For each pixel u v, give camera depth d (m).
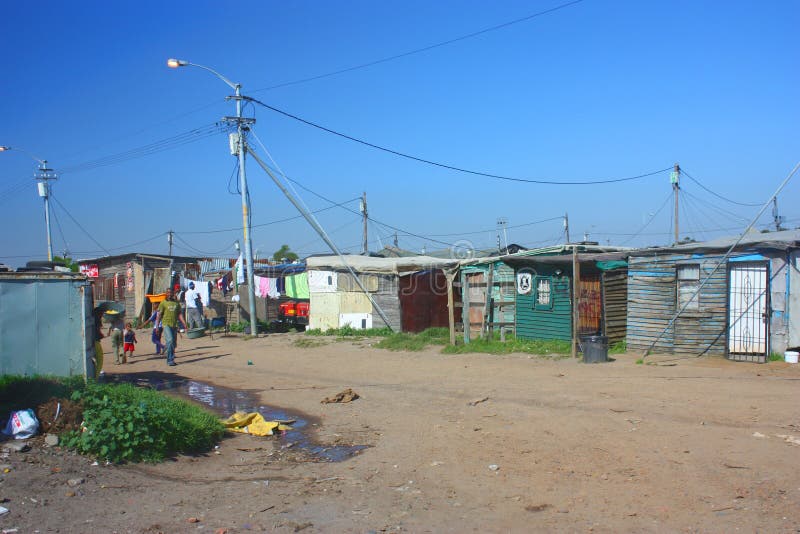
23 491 5.87
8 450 6.93
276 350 19.72
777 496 5.84
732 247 14.08
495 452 7.73
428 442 8.38
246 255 24.00
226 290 28.00
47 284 9.89
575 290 15.34
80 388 8.88
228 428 9.36
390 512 5.81
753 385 10.96
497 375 13.41
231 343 21.97
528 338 18.19
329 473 7.16
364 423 9.73
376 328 23.78
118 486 6.33
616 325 17.14
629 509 5.70
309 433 9.26
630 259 16.03
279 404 11.54
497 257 18.69
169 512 5.73
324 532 5.31
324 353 18.62
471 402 10.69
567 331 17.17
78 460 6.89
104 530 5.20
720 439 7.71
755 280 14.10
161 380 14.55
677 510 5.63
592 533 5.20
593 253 17.48
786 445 7.34
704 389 10.73
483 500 6.09
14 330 9.61
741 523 5.29
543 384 12.01
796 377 11.74
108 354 19.98
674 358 14.61
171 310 16.97
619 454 7.35
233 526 5.43
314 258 25.34
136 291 32.31
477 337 19.22
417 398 11.42
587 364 14.17
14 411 7.74
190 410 9.14
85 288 10.16
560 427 8.71
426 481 6.75
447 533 5.28
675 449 7.40
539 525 5.41
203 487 6.57
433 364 15.57
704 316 14.73
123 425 7.26
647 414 9.17
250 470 7.33
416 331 23.08
